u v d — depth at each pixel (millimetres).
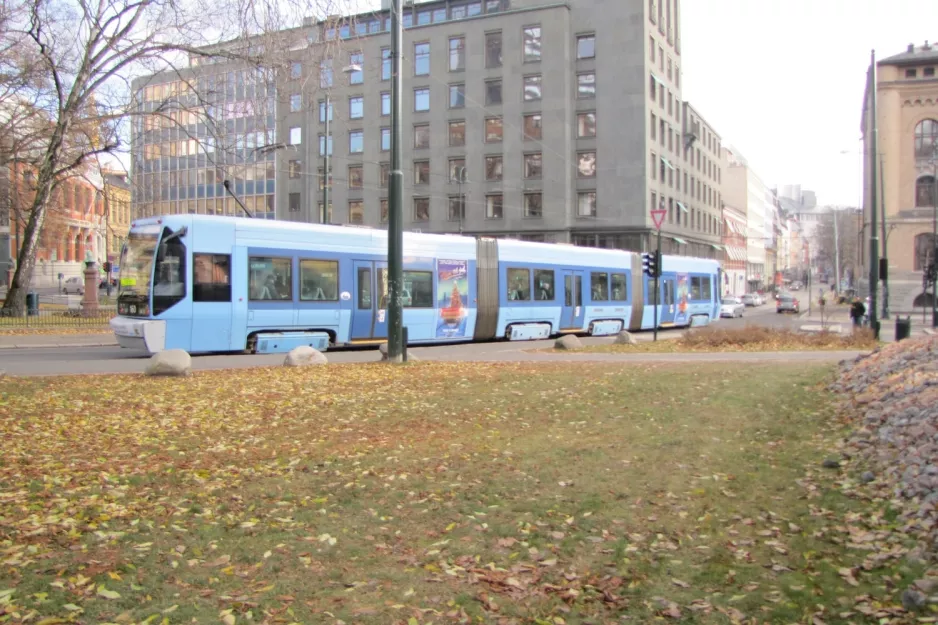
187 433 8703
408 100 62875
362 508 5820
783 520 5512
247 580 4426
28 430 8609
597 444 8031
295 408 10430
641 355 20031
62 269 68188
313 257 20797
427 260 24016
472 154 61281
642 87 57750
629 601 4184
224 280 18938
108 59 21766
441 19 64062
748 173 121875
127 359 18500
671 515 5656
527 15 59344
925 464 6023
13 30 19219
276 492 6254
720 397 11039
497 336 26484
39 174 29016
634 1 57688
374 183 63844
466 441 8250
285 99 16141
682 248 70375
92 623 3809
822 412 9789
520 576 4551
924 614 3887
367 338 22078
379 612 4016
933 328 34625
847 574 4465
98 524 5348
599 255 31062
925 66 56531
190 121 21984
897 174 56906
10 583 4262
